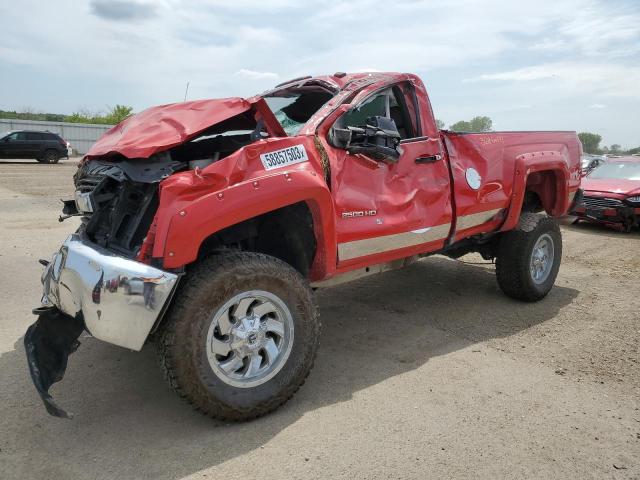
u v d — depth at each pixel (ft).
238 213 9.93
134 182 10.75
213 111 11.44
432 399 11.39
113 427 10.20
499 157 16.20
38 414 10.65
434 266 22.99
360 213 12.33
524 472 9.00
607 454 9.53
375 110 13.71
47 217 32.60
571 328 15.76
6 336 14.38
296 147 11.19
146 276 9.21
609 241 30.83
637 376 12.62
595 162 48.78
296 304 10.71
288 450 9.51
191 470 8.95
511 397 11.51
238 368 10.28
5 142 83.46
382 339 14.79
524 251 17.10
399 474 8.89
